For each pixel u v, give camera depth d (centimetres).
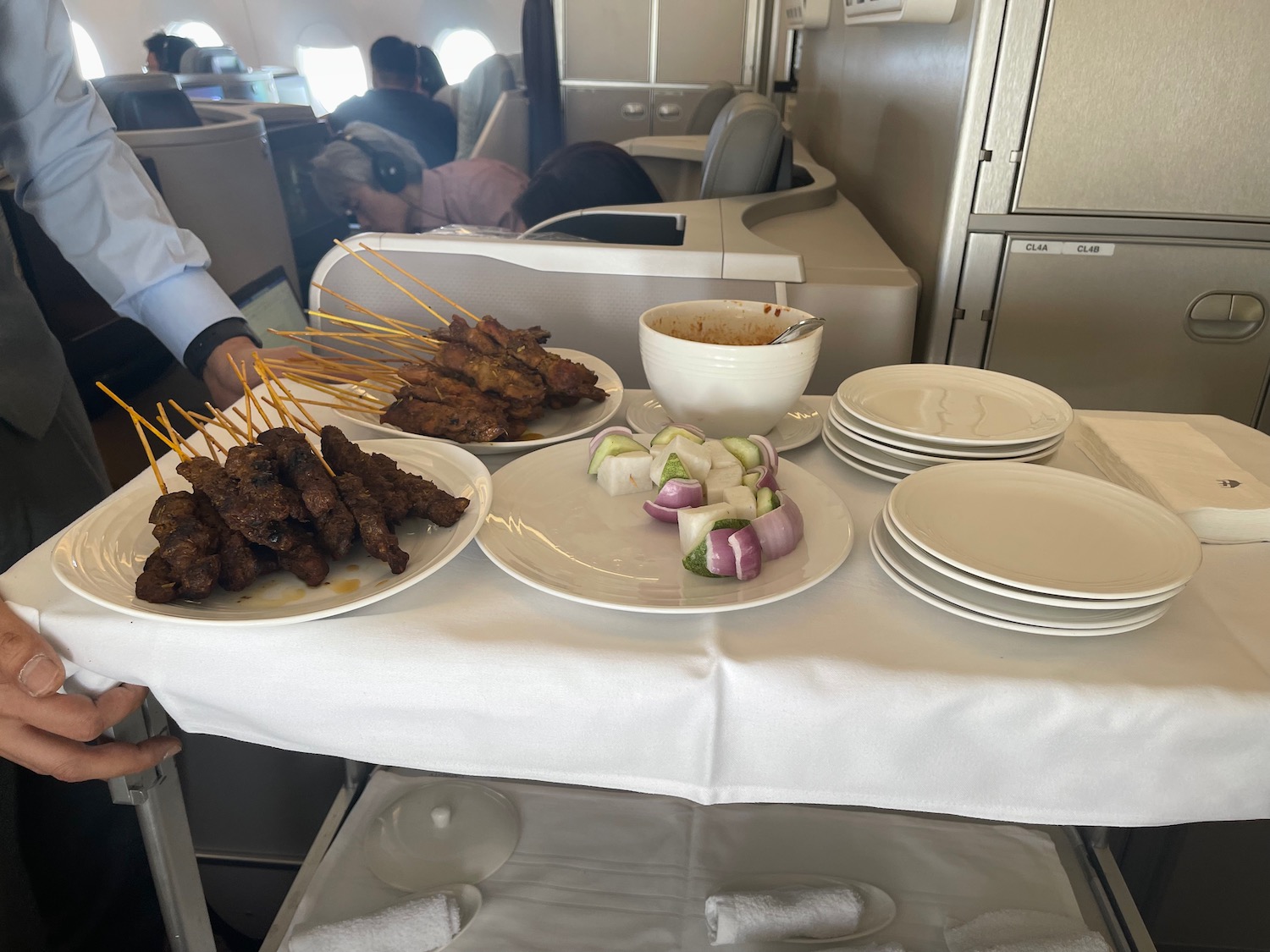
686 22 357
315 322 110
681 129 381
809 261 111
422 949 71
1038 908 76
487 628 49
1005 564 49
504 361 75
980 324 119
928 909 76
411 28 342
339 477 56
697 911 76
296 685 47
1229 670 45
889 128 152
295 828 106
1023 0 101
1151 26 102
